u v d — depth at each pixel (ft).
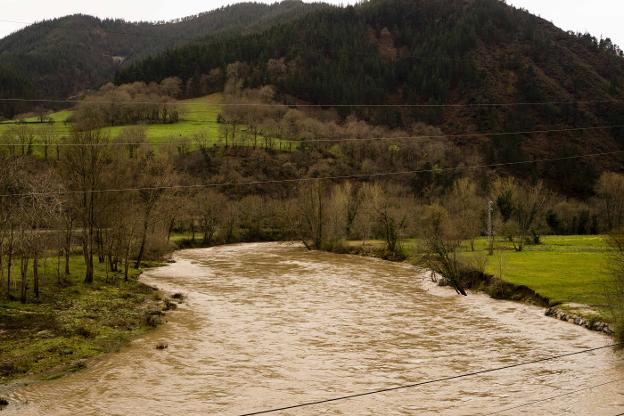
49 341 112.16
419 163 508.12
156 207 229.04
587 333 121.70
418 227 258.57
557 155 551.59
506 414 81.05
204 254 292.20
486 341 118.32
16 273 172.96
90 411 81.92
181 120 627.46
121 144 238.68
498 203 323.37
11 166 149.28
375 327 131.03
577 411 81.66
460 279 183.73
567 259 207.82
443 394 88.84
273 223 402.31
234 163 486.79
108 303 147.95
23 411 81.46
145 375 97.45
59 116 562.66
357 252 286.87
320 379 96.02
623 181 387.55
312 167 481.05
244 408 83.41
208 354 109.70
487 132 628.28
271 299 164.45
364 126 595.06
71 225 177.68
